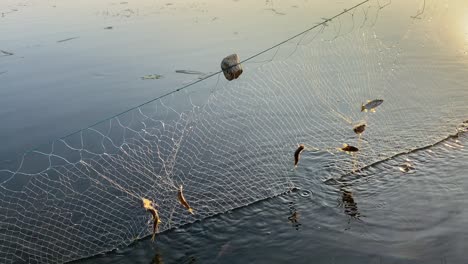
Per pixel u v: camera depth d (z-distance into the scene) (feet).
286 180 24.38
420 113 30.76
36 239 20.65
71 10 70.90
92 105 35.99
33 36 55.62
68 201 23.35
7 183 25.09
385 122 29.86
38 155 28.27
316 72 36.60
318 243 19.12
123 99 36.81
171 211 22.09
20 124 33.12
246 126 30.48
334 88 33.99
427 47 42.52
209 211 21.93
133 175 25.22
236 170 25.58
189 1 74.74
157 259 19.11
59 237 20.74
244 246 19.43
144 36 53.93
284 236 19.80
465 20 46.29
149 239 20.34
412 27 47.50
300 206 21.94
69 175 25.68
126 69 43.39
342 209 21.40
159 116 32.86
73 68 44.16
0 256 19.48
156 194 23.44
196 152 27.45
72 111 35.06
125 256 19.42
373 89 33.76
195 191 23.67
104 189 24.14
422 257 17.56
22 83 40.75
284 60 40.14
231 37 51.44
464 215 19.92
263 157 26.81
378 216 20.57
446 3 50.98
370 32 46.93
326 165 25.61
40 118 34.06
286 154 27.04
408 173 23.90
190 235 20.38
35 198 23.57
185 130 30.14
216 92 36.09
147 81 40.14
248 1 71.77
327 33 47.93
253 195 23.11
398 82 35.12
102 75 42.14
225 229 20.59
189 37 52.54
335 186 23.49
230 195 23.16
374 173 24.32
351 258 17.97
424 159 25.09
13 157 28.25
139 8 70.79
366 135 28.50
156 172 25.31
